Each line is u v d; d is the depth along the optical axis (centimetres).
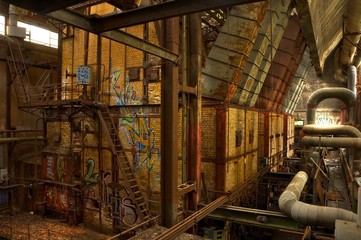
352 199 1066
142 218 1108
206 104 1281
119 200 1293
